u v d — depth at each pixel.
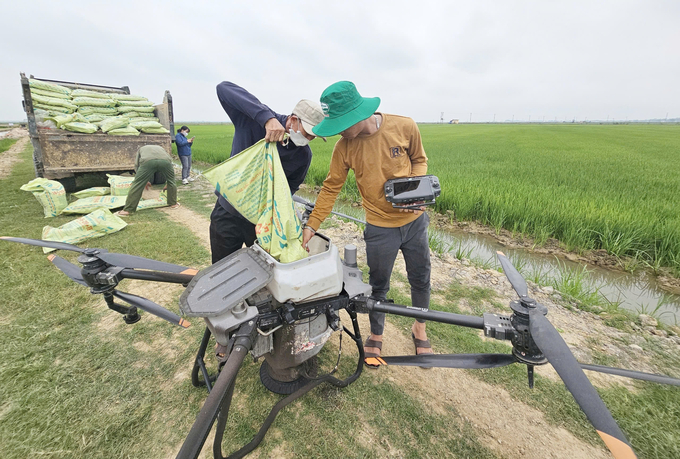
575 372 1.13
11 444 1.88
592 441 1.98
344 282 1.88
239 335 1.40
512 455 1.89
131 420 2.05
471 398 2.26
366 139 1.97
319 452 1.86
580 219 5.86
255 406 2.13
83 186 8.30
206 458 1.82
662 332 3.00
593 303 3.53
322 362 2.55
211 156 14.99
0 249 4.39
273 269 1.58
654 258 4.95
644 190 8.12
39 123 6.77
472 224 6.88
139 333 2.87
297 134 1.86
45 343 2.72
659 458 1.85
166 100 8.82
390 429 2.01
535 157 16.94
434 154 19.19
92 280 1.72
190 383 2.34
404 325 3.10
